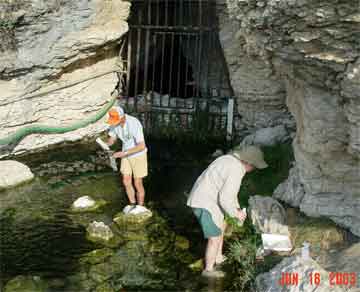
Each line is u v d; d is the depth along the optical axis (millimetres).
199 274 5414
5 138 8250
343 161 5555
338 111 5234
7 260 5699
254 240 5840
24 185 7520
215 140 9234
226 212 5117
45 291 5176
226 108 9453
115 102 9914
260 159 5293
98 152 8789
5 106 8195
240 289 5141
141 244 6031
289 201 6480
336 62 4797
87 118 9289
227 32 8414
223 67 9609
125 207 6789
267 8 5145
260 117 8891
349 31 4578
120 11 9227
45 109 8766
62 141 9000
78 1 8383
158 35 11367
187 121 9477
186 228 6379
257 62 8164
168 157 8648
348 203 5785
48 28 8203
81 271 5512
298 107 6090
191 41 10695
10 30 7852
